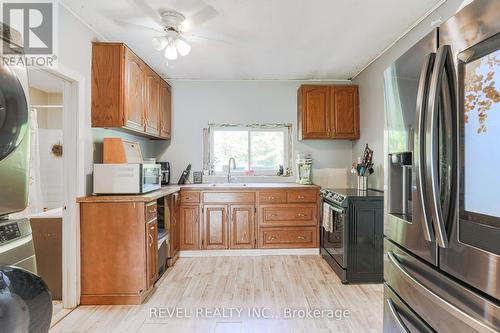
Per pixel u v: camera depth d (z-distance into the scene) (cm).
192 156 418
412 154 116
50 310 110
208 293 255
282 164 426
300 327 202
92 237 238
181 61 340
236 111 420
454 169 90
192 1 214
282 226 362
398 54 286
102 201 237
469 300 85
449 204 92
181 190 358
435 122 94
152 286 256
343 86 386
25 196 112
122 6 220
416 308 112
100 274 238
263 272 304
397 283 129
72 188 233
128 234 238
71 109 235
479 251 81
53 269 239
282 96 421
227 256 358
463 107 88
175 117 416
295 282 279
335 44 294
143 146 387
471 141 85
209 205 359
